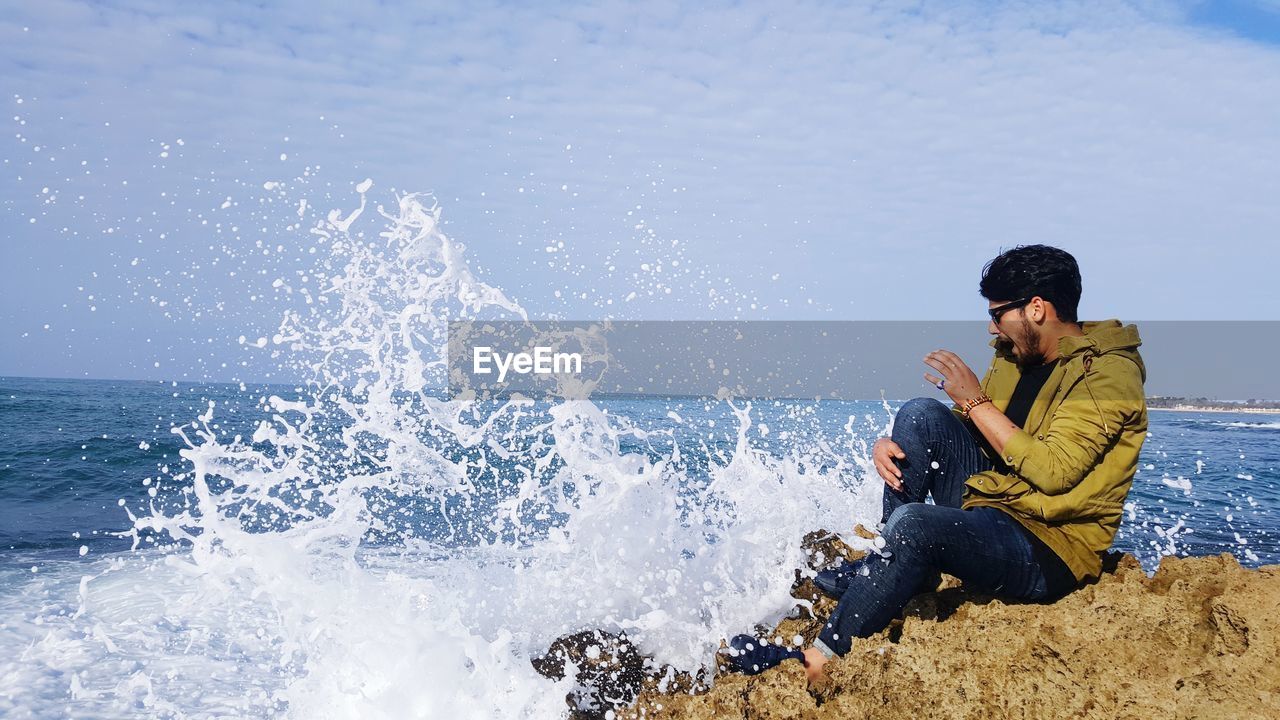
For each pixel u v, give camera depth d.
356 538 4.11
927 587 2.73
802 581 3.52
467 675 3.15
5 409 21.81
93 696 3.52
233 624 4.59
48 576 5.69
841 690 2.63
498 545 6.28
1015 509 2.51
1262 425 44.38
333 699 3.17
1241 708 2.12
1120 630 2.40
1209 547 8.67
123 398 29.31
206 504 3.92
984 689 2.48
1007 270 2.67
